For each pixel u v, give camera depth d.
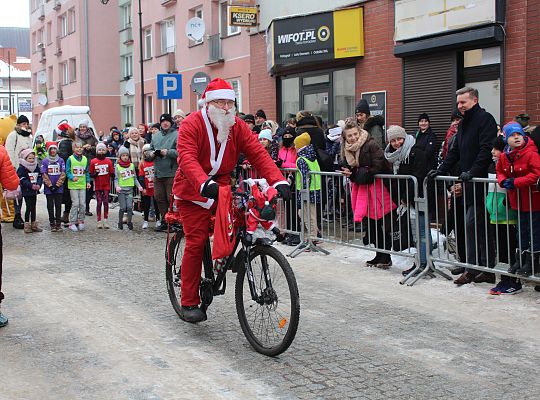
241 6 17.22
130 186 12.16
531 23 10.09
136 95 30.28
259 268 5.15
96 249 10.05
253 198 5.08
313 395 4.34
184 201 5.47
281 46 14.95
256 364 4.94
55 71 41.91
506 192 6.70
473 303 6.59
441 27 11.40
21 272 8.36
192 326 5.93
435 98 11.91
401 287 7.30
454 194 7.26
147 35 28.94
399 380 4.60
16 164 13.19
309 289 7.28
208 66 22.67
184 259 5.60
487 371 4.77
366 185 8.20
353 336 5.59
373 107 13.37
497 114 10.86
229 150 5.41
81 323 6.06
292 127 10.32
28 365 4.98
